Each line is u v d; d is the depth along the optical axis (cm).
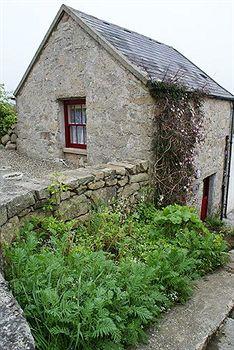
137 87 508
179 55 846
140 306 232
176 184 533
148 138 513
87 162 632
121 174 456
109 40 564
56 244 284
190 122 558
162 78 520
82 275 229
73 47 602
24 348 131
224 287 321
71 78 625
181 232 395
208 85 700
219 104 723
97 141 600
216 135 738
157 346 219
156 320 246
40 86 701
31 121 754
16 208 286
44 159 743
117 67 530
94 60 568
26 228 293
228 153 832
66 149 684
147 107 503
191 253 363
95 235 352
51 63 659
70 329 189
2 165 677
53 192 334
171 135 509
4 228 266
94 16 665
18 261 229
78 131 677
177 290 292
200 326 246
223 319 261
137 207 489
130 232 395
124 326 211
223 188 845
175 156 525
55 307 186
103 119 579
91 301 197
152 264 296
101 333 182
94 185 405
